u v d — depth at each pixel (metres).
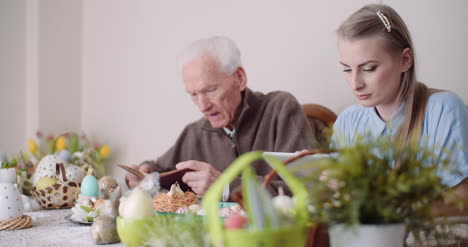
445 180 1.19
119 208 1.01
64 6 3.63
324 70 2.53
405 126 1.34
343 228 0.68
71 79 3.67
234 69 2.03
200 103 2.03
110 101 3.55
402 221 0.70
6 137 3.52
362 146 0.69
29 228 1.28
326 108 2.40
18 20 3.57
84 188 1.45
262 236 0.62
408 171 0.69
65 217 1.35
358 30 1.27
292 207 0.74
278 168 0.74
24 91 3.59
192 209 1.13
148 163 2.28
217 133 2.18
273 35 2.73
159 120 3.25
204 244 0.70
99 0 3.63
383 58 1.28
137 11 3.39
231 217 0.67
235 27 2.90
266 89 2.76
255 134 2.07
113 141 3.52
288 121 1.98
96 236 1.06
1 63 3.52
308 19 2.59
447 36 2.17
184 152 2.27
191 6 3.11
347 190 0.68
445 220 0.73
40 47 3.52
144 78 3.34
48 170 1.79
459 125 1.35
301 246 0.67
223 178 0.65
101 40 3.61
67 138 3.44
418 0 2.24
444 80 2.18
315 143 0.77
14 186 1.30
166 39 3.23
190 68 2.01
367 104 1.32
